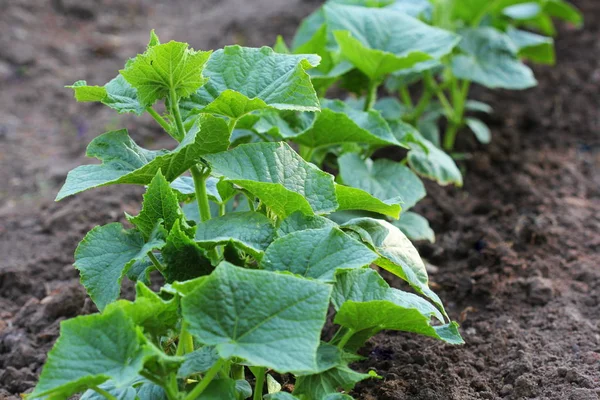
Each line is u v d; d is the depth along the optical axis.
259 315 1.46
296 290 1.46
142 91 1.57
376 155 2.25
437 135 2.23
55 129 2.68
